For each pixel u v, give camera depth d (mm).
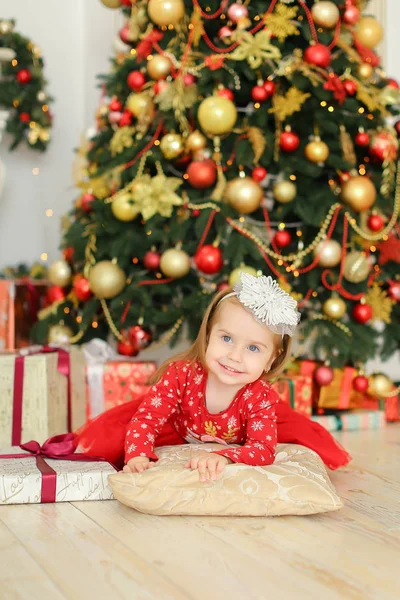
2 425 2025
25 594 999
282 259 2619
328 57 2543
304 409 2623
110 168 2814
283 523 1381
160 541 1251
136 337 2686
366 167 2832
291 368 2734
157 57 2633
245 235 2580
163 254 2602
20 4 4141
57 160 4180
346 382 2770
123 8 3051
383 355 2930
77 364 2324
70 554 1173
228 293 1604
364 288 2773
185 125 2635
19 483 1493
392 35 3662
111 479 1431
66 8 4227
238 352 1546
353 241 2773
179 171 2855
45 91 4016
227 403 1665
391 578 1081
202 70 2586
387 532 1328
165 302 2824
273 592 1017
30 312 3330
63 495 1509
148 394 1659
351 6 2680
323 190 2654
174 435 1782
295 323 1594
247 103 2779
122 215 2670
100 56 4230
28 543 1230
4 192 4051
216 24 2711
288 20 2574
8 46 3773
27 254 4105
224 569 1108
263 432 1583
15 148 4051
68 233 2838
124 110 2916
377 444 2342
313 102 2613
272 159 2670
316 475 1495
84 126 4207
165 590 1019
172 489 1405
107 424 1748
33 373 2031
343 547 1233
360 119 2709
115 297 2756
